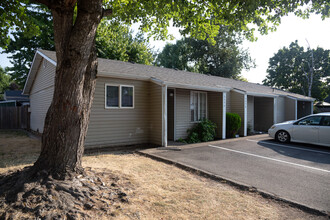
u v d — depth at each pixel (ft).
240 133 41.88
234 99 43.21
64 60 12.20
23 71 66.18
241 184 14.82
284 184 14.99
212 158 22.13
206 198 12.62
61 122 12.35
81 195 10.89
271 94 47.55
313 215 10.94
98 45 69.31
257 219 10.47
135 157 22.56
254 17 18.54
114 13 22.38
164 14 21.93
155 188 13.78
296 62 107.14
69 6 12.26
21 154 24.22
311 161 21.22
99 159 20.75
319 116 28.78
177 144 31.40
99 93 27.35
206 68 112.57
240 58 109.81
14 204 9.53
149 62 95.50
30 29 19.85
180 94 36.06
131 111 30.25
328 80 102.78
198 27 21.95
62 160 12.32
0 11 17.58
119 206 10.82
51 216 8.98
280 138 32.04
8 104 78.95
